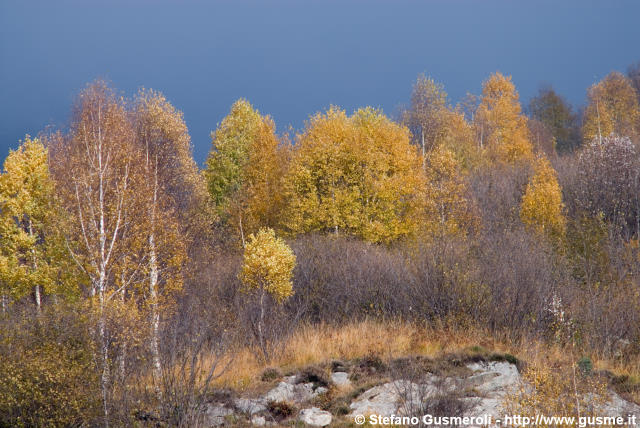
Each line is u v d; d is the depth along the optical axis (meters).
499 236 21.16
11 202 21.94
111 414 11.08
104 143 18.70
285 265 17.75
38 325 12.30
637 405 11.27
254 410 12.39
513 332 15.64
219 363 14.42
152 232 17.70
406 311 18.19
